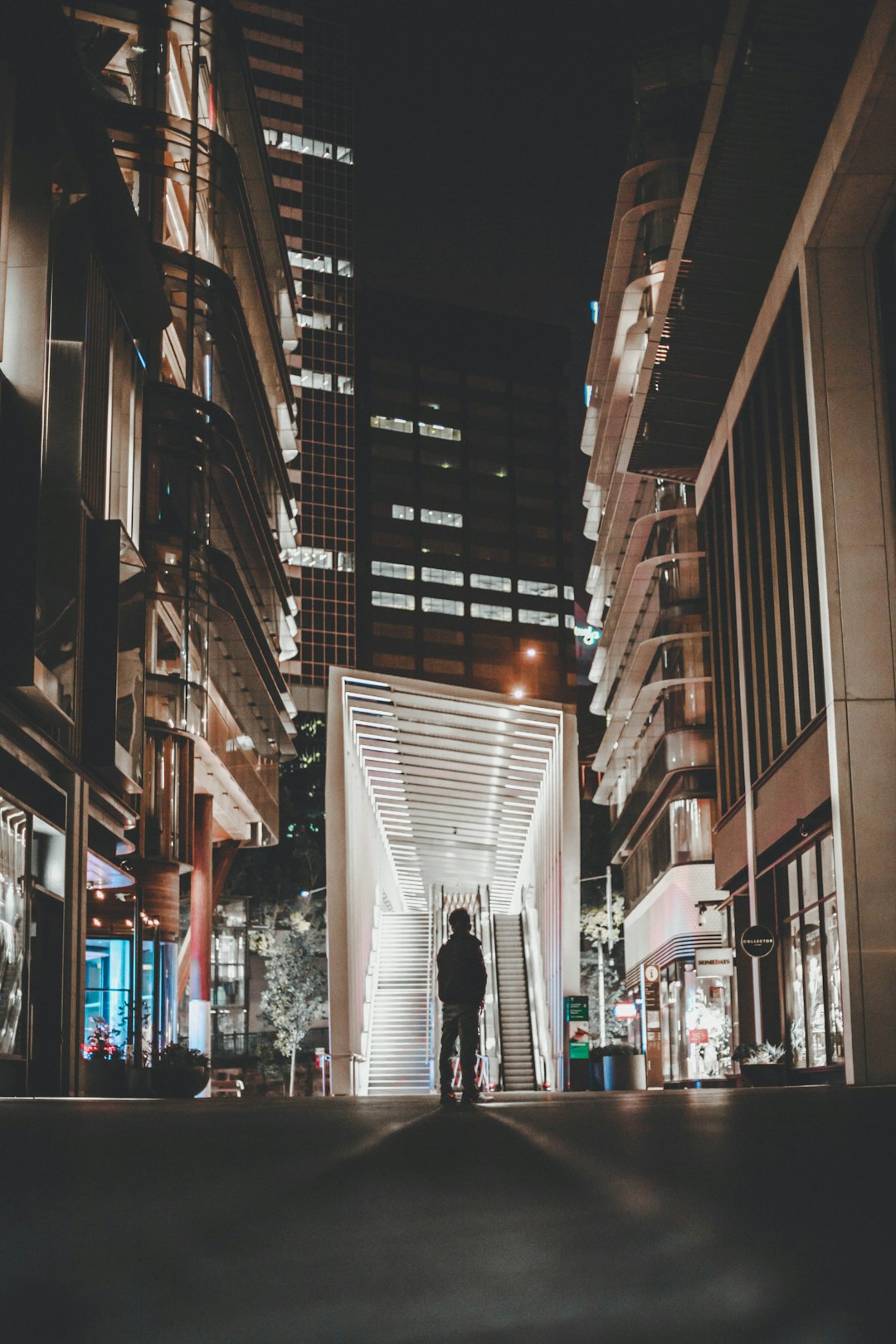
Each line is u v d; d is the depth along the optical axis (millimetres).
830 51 22141
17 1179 3947
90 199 24422
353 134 120875
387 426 116875
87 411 24094
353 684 34156
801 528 25531
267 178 45469
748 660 31609
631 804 60250
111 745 23797
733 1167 3891
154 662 34625
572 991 34875
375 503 114312
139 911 32688
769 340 28625
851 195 23438
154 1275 2029
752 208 26391
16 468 20109
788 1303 1692
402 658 111500
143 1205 3123
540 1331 1570
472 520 117875
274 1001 69875
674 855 49250
